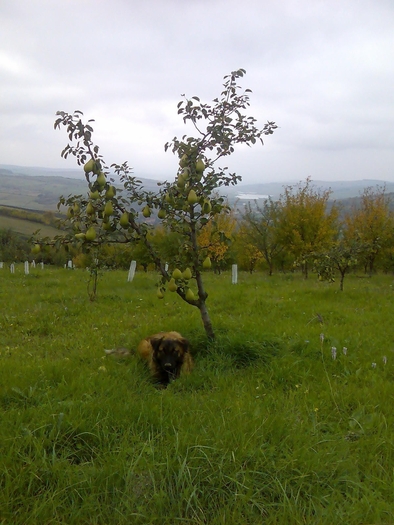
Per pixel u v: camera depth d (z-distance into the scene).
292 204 25.42
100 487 3.06
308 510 2.93
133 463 3.23
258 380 5.42
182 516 2.91
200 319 8.66
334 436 3.91
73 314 9.91
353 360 6.16
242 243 28.70
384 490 3.17
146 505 2.93
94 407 4.09
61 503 2.91
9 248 33.78
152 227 6.19
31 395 4.45
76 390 4.72
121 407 4.18
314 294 13.16
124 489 3.07
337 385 5.23
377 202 28.19
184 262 6.26
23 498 2.93
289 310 10.30
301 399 4.80
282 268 32.03
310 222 24.58
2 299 11.79
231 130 6.01
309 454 3.48
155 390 5.14
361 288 15.55
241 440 3.58
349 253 13.94
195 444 3.51
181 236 6.31
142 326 8.27
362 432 4.02
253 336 6.69
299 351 6.51
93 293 12.01
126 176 6.04
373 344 6.99
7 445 3.40
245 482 3.11
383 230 27.33
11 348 6.98
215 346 6.40
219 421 3.98
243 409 4.30
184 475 3.12
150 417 4.00
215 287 14.77
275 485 3.13
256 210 27.84
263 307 10.66
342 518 2.84
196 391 5.22
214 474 3.19
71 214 5.72
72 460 3.42
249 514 2.90
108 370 5.59
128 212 5.76
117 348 6.67
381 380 5.36
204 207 5.95
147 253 6.62
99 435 3.62
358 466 3.50
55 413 3.94
